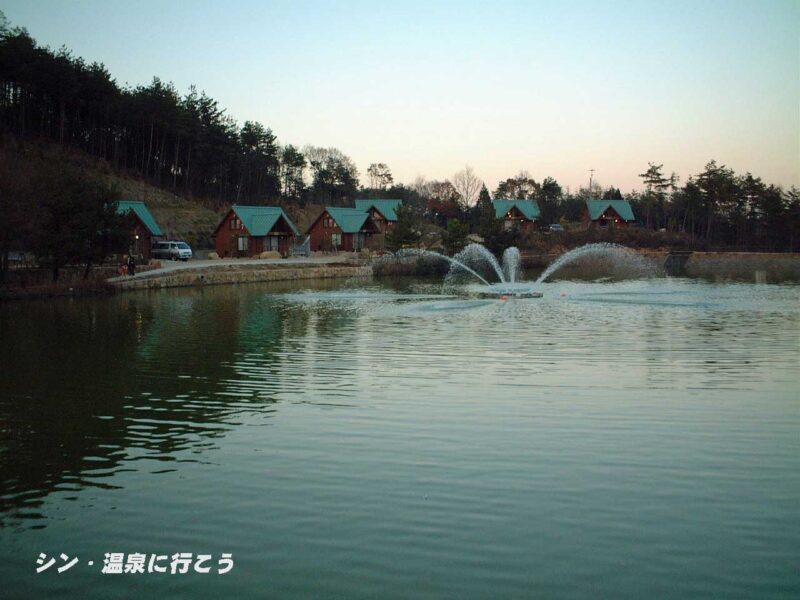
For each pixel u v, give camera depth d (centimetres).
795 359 2164
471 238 9269
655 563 864
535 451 1278
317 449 1309
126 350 2483
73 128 10106
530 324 3103
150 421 1535
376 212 10925
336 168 15000
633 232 10781
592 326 3011
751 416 1498
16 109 9481
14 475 1211
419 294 4881
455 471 1180
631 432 1390
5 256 4634
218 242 8356
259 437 1396
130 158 10706
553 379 1897
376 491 1099
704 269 8412
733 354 2269
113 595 826
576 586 816
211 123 11175
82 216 4716
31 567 895
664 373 1966
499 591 808
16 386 1909
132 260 5509
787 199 10288
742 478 1136
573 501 1049
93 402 1717
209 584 841
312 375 1998
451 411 1565
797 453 1255
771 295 4562
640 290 5106
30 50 8731
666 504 1036
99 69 10306
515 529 959
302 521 998
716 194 11012
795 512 1005
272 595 815
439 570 857
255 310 3816
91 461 1277
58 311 3816
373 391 1780
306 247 9131
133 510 1052
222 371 2078
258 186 12362
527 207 12081
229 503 1067
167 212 9338
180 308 3947
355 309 3834
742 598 786
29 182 4572
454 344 2538
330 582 838
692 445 1305
